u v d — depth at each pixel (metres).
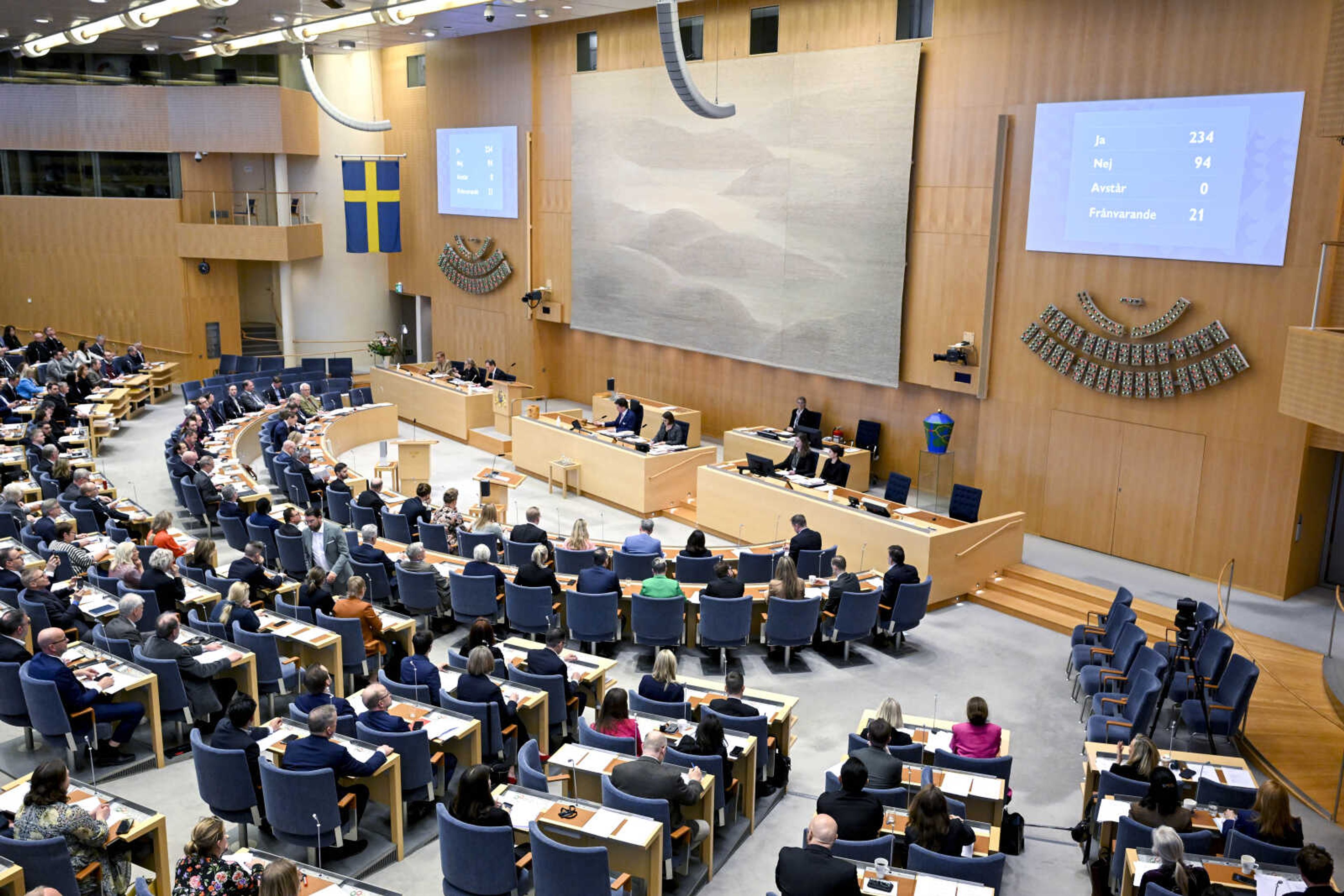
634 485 17.83
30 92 27.55
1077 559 15.20
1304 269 12.94
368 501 15.08
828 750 10.11
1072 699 11.44
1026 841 8.72
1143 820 7.34
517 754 8.71
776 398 20.48
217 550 15.62
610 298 23.23
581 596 11.34
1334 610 13.35
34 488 15.30
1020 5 15.37
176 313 27.91
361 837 8.02
